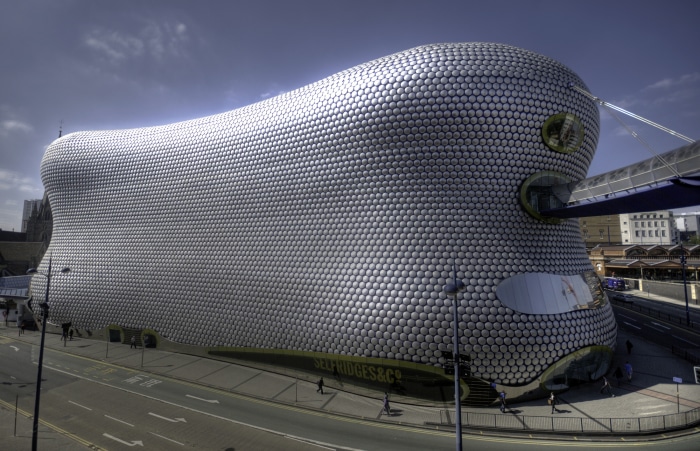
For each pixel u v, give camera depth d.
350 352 29.22
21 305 54.78
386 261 28.83
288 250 33.62
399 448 20.27
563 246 29.64
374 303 28.34
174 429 22.52
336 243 31.30
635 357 34.03
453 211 28.27
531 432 21.77
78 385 30.23
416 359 26.92
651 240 132.12
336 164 31.70
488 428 22.25
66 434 21.80
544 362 26.16
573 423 22.42
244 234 36.38
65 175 47.94
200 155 40.09
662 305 62.66
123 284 43.25
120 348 41.38
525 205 28.28
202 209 39.19
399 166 29.22
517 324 25.97
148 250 42.12
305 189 33.22
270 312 34.03
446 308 26.50
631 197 23.36
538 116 28.44
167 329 40.44
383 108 29.31
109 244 44.72
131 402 26.73
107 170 45.69
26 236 111.50
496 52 29.31
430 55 29.47
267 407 26.03
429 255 27.88
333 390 29.17
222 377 32.19
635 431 21.17
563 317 27.02
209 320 37.75
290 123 34.59
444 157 28.39
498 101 28.00
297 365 32.31
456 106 27.94
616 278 81.50
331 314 30.33
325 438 21.44
